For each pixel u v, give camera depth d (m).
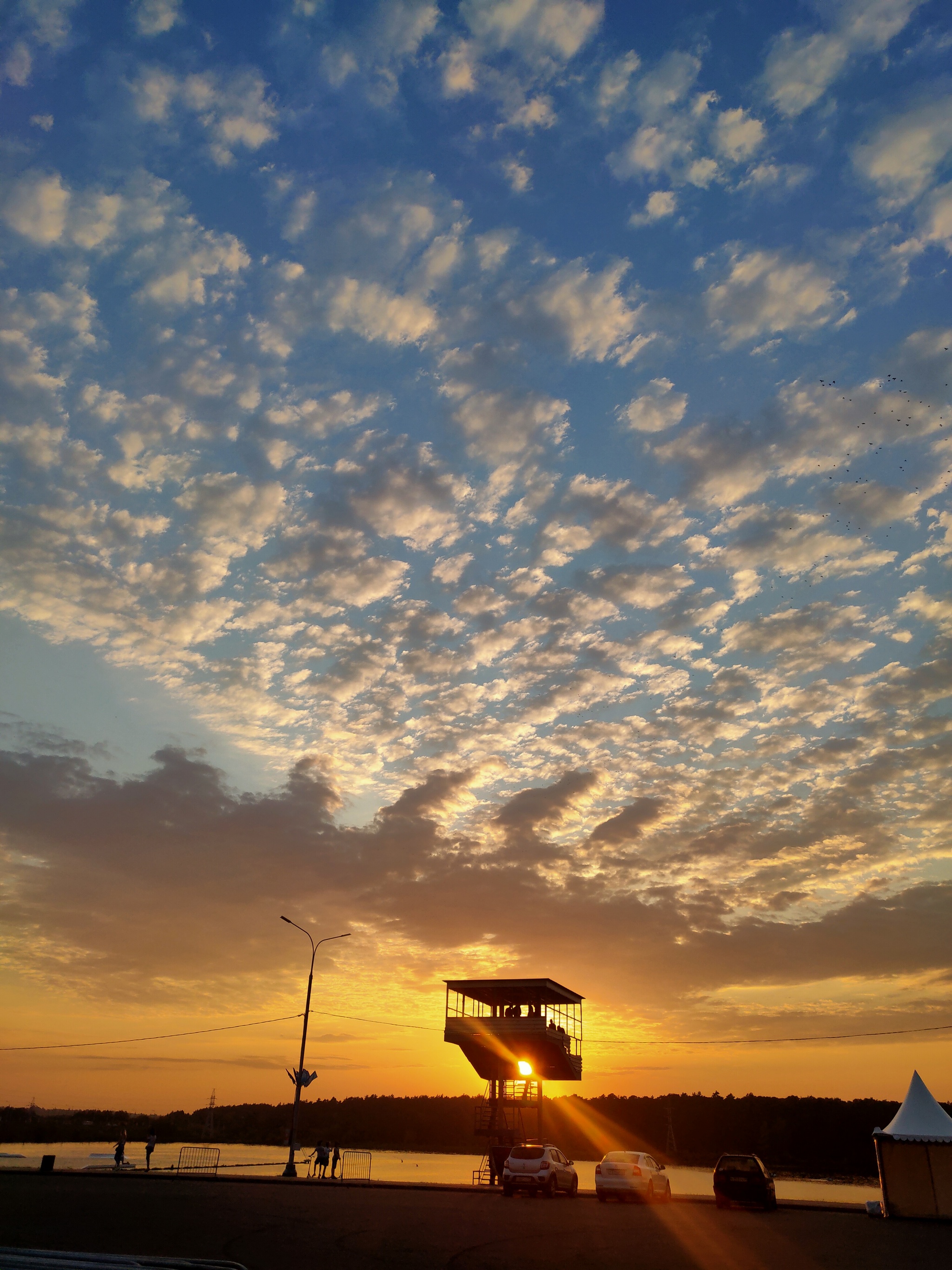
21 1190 31.44
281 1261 15.89
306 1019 47.91
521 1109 53.03
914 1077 32.09
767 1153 121.62
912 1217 28.73
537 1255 17.72
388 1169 85.31
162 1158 79.38
